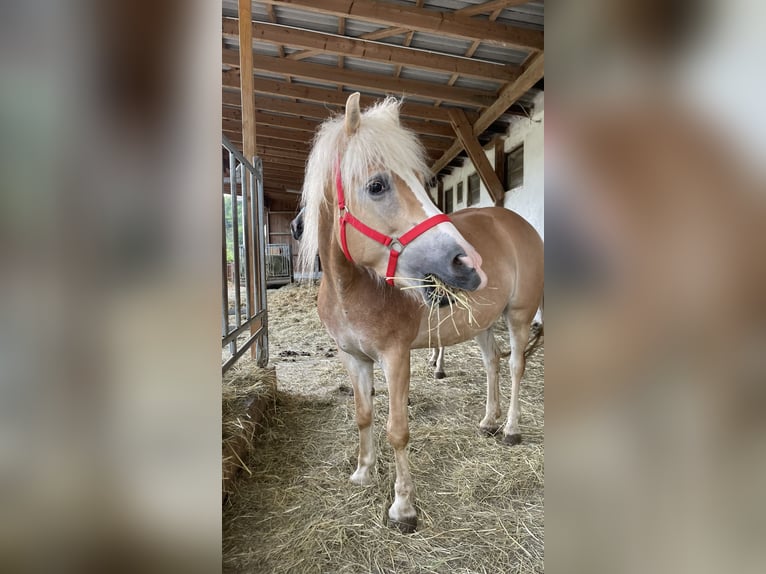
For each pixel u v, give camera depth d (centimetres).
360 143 111
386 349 136
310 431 207
